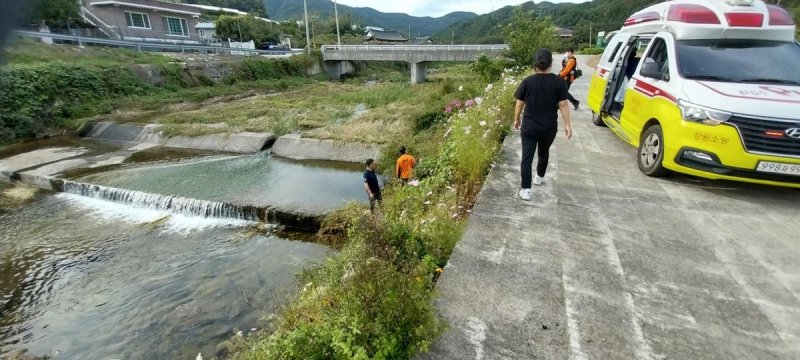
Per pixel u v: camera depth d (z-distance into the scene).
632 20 6.65
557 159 5.50
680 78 4.47
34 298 5.98
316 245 7.21
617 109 6.63
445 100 13.84
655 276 2.94
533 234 3.50
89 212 8.81
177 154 12.65
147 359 4.80
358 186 9.48
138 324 5.37
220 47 30.83
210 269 6.55
